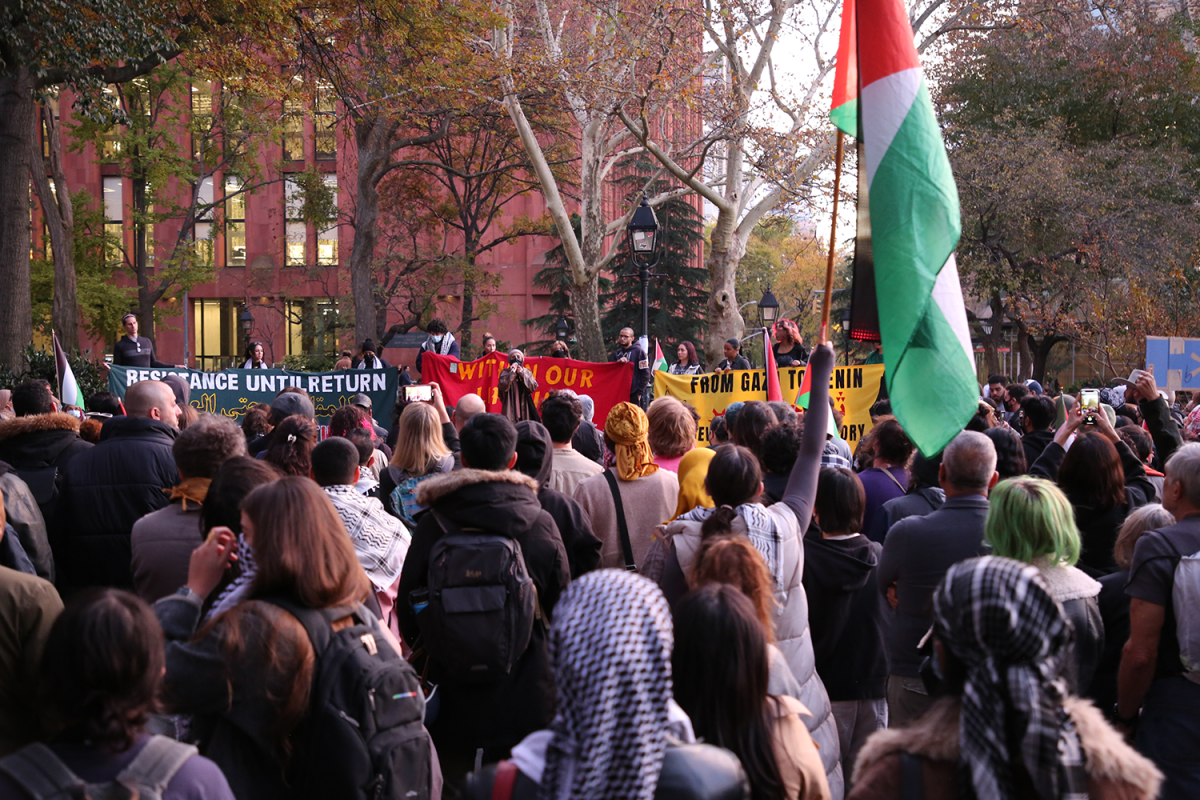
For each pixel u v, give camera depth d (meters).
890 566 3.95
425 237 42.22
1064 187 28.31
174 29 18.81
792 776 2.31
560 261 38.25
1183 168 32.00
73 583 4.93
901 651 3.89
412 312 38.12
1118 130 33.47
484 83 21.08
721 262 21.02
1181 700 3.42
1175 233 29.22
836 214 3.77
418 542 3.76
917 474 5.10
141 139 34.12
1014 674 1.89
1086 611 3.35
